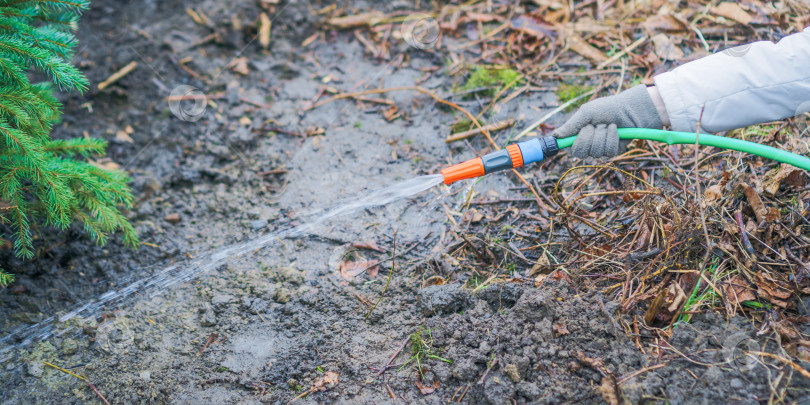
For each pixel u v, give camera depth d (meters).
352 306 2.65
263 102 3.10
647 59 2.97
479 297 2.58
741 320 2.46
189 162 2.99
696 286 2.48
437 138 2.96
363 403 2.49
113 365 2.59
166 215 2.88
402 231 2.78
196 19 3.25
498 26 3.16
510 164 2.52
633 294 2.52
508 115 2.96
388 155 2.94
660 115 2.50
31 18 2.59
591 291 2.52
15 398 2.55
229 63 3.19
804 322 2.45
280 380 2.55
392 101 3.05
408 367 2.53
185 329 2.64
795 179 2.62
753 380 2.38
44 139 2.65
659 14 3.06
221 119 3.07
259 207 2.88
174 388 2.55
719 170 2.71
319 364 2.56
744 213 2.60
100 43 3.20
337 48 3.21
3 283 2.62
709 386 2.38
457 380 2.49
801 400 2.36
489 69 3.06
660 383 2.40
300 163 2.96
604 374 2.43
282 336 2.61
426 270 2.70
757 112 2.46
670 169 2.74
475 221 2.77
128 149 3.03
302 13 3.25
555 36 3.09
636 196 2.68
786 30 2.95
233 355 2.59
